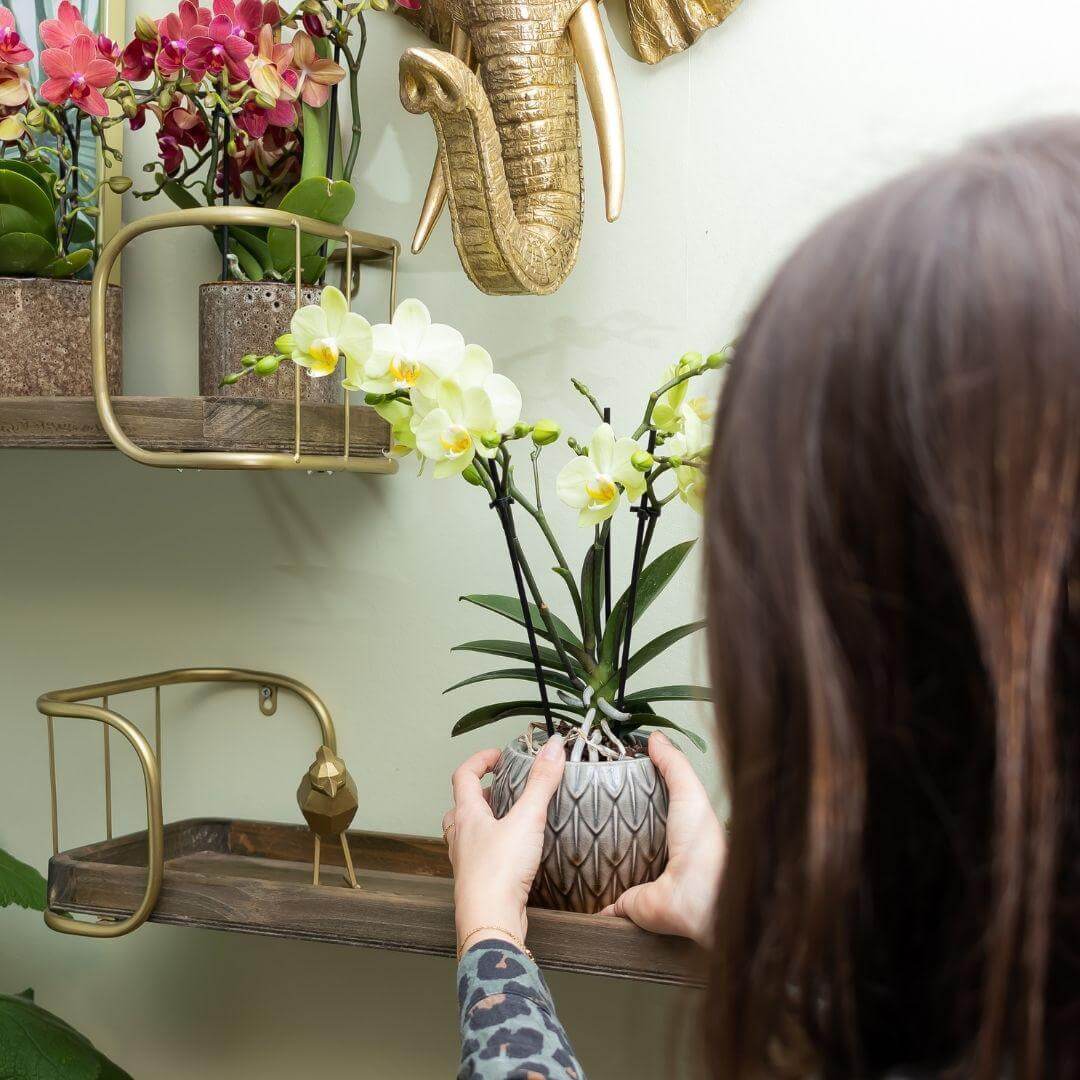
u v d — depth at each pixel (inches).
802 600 13.8
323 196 36.6
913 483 13.4
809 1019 15.3
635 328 39.2
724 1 37.4
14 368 37.7
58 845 44.0
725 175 38.1
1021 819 12.7
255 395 36.9
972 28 35.7
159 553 44.5
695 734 36.7
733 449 14.7
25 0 42.8
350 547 42.4
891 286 13.6
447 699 41.6
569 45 35.8
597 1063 40.0
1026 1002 12.9
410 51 30.6
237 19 37.1
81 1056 38.8
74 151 39.1
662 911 28.5
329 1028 43.4
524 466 40.3
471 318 40.6
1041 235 13.0
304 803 34.4
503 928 26.7
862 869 14.8
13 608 46.1
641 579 32.9
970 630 13.9
